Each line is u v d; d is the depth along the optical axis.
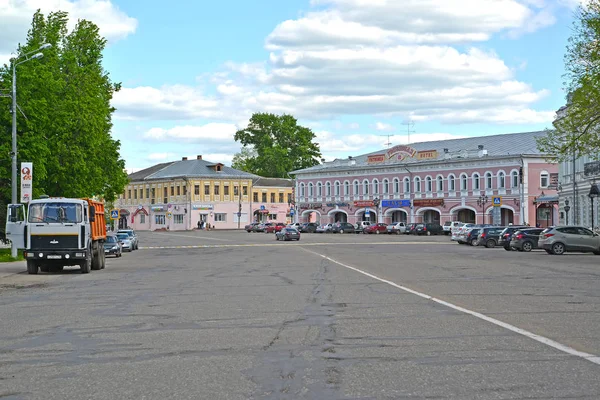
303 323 12.70
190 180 122.94
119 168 53.06
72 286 22.66
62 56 46.44
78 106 44.72
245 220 127.88
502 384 7.71
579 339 10.61
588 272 25.47
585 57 36.03
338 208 108.31
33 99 39.81
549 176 84.94
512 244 45.78
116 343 10.85
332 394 7.37
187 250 52.12
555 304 15.27
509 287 19.53
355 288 19.62
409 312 14.09
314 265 31.12
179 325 12.71
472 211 91.12
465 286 19.95
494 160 86.50
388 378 8.09
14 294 20.16
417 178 96.50
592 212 57.19
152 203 131.88
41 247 28.84
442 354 9.52
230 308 15.23
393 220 101.19
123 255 46.31
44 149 40.00
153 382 8.08
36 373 8.72
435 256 39.12
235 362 9.16
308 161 131.25
